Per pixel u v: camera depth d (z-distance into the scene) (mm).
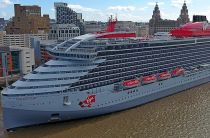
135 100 78188
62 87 65125
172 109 77625
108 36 80562
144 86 79688
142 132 63562
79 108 67188
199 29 110312
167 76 86562
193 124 66938
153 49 83062
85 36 77438
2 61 125625
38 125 66625
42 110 63781
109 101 72000
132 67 77812
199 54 103250
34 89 63656
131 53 77000
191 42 98125
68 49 70125
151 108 78875
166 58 88000
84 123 69250
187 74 95625
